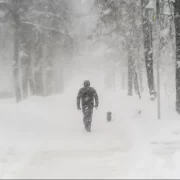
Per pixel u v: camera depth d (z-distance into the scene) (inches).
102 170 388.8
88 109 721.0
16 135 658.8
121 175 367.2
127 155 467.8
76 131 719.1
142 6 1031.0
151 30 1002.1
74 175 369.7
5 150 508.4
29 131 721.6
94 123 856.3
